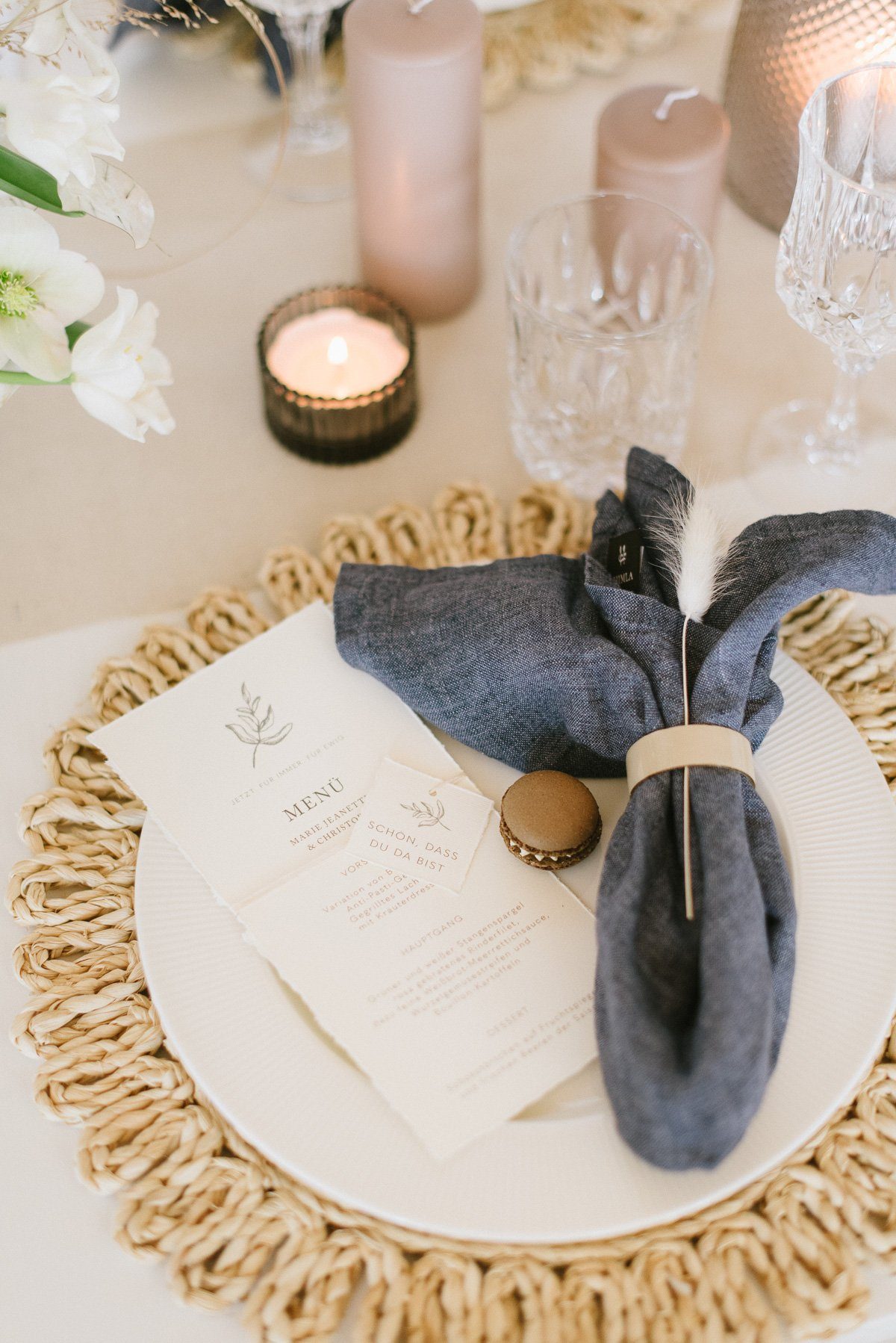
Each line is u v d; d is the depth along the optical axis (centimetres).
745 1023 38
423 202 68
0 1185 44
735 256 78
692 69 89
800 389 71
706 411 71
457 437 69
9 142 46
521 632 50
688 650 49
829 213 52
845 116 57
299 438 67
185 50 84
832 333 57
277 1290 41
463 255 72
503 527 63
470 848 49
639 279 69
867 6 62
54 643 59
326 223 80
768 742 52
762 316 75
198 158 79
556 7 91
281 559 61
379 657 52
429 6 64
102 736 52
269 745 52
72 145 43
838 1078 42
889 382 72
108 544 65
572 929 46
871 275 54
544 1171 40
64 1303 41
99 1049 46
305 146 83
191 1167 43
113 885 51
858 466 67
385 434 67
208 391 71
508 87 87
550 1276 40
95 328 46
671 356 60
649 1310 39
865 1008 43
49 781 55
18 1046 46
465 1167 40
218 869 48
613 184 67
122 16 56
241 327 74
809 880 47
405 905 47
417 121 63
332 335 69
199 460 68
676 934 42
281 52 81
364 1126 42
